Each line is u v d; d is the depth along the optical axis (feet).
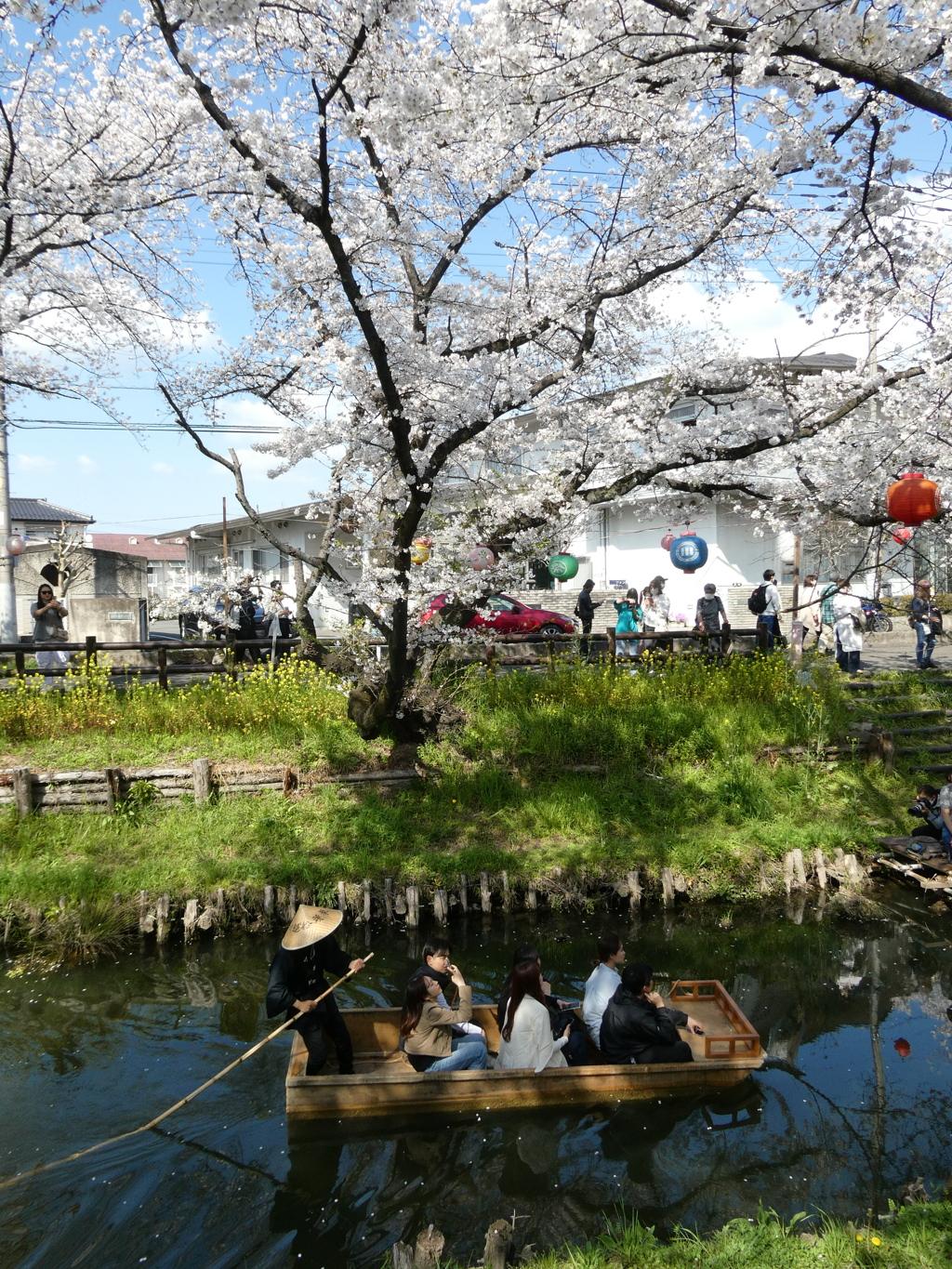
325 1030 18.66
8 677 38.75
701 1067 18.17
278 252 29.73
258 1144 16.72
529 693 37.35
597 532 76.33
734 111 19.99
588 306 30.01
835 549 35.68
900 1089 18.74
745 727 36.01
